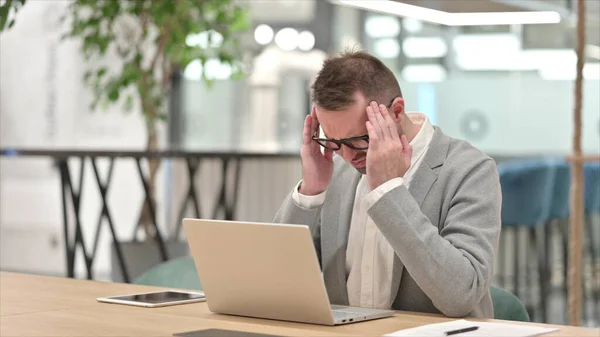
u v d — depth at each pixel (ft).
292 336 5.49
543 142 23.21
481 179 6.95
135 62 16.06
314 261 5.72
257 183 19.94
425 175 7.12
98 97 16.29
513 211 17.11
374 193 6.26
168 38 16.12
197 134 23.11
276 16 23.00
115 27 19.30
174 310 6.54
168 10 15.05
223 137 23.08
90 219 21.27
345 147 6.71
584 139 22.72
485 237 6.61
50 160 21.09
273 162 19.88
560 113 23.03
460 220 6.75
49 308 6.60
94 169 14.82
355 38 23.63
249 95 23.00
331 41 23.38
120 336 5.53
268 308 6.09
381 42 23.82
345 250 7.49
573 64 22.76
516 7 6.85
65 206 14.75
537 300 20.01
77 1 15.89
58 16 20.81
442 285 6.18
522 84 23.29
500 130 23.47
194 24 15.79
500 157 21.03
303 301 5.88
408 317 6.23
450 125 23.80
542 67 23.08
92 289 7.61
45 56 20.92
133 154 14.03
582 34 9.25
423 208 7.06
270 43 22.98
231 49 19.06
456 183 7.00
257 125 22.99
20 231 21.52
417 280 6.23
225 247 6.15
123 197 21.53
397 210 6.22
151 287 7.75
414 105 23.85
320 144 6.82
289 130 23.03
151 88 16.34
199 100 23.04
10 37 20.92
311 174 7.36
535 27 22.94
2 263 21.54
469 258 6.40
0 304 6.78
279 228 5.82
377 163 6.35
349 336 5.47
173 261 8.91
